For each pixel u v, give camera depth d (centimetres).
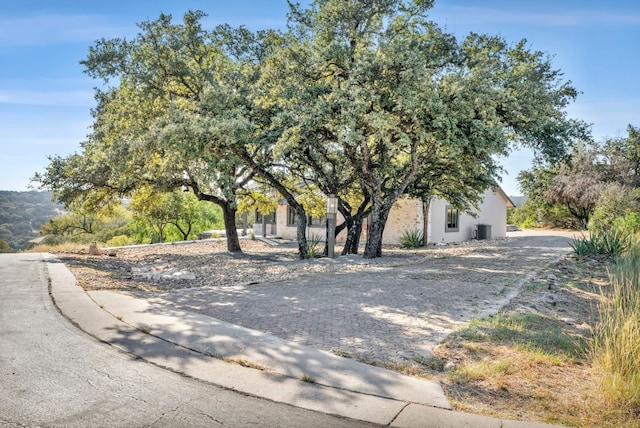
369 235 1703
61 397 412
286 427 361
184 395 421
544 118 1384
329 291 956
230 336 594
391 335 611
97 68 1622
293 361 503
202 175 1545
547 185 3897
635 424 365
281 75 1488
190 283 1125
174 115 1362
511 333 609
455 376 460
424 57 1434
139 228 3734
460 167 1723
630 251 1343
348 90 1332
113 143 1609
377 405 399
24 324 652
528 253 1755
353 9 1447
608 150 3578
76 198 1920
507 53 1593
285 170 2000
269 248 2380
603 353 478
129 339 586
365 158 1594
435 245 2427
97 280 1057
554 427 358
